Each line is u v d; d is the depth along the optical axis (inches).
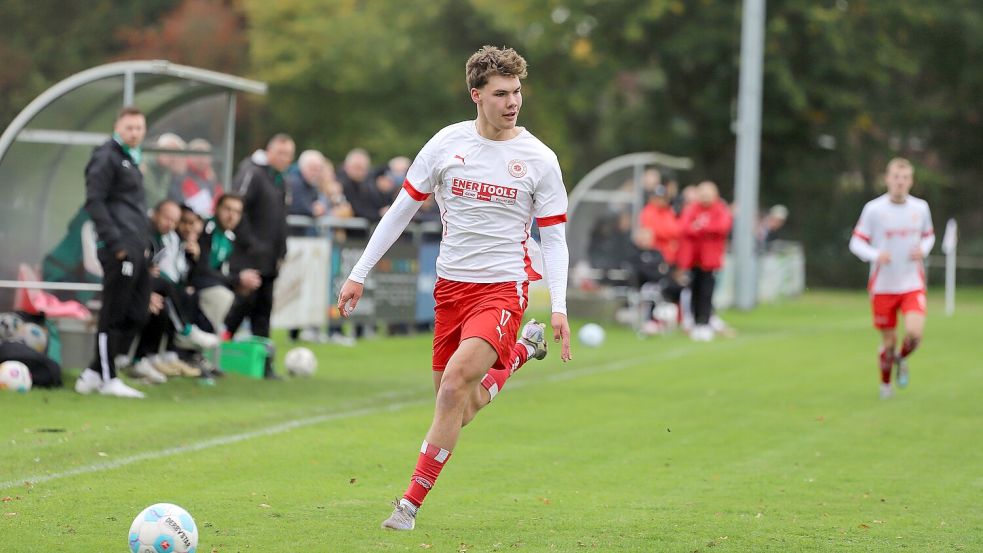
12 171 1636.3
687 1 5900.6
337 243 2368.4
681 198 3171.8
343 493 1026.7
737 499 1056.2
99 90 1649.9
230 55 7121.1
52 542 829.2
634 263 2906.0
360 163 2426.2
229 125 1787.6
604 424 1476.4
